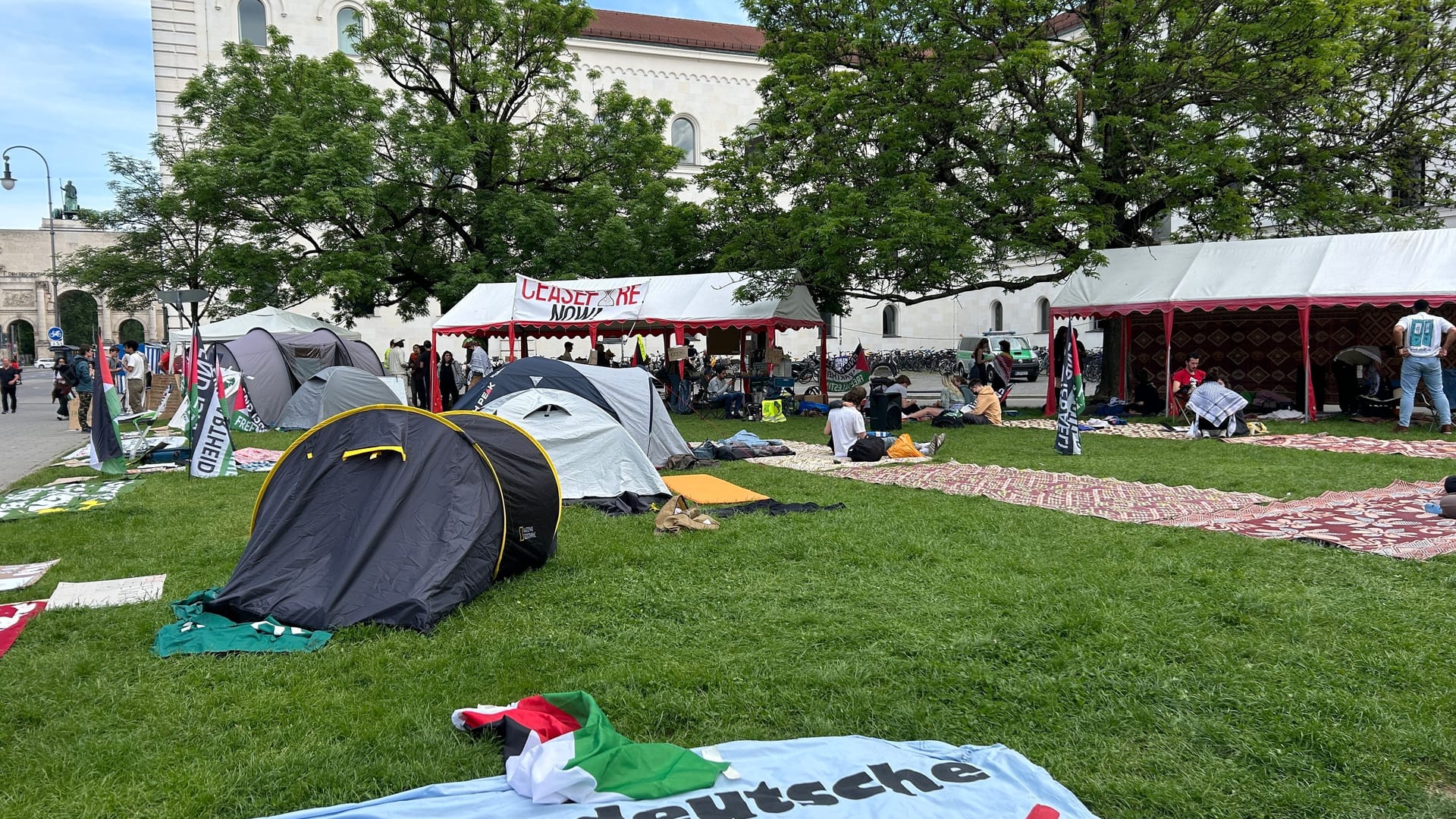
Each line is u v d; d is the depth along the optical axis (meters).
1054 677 4.29
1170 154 17.14
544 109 40.38
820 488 10.16
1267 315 20.78
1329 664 4.32
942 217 16.66
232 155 23.61
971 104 18.78
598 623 5.29
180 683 4.36
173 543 7.70
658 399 12.42
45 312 75.06
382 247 24.48
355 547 5.56
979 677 4.29
